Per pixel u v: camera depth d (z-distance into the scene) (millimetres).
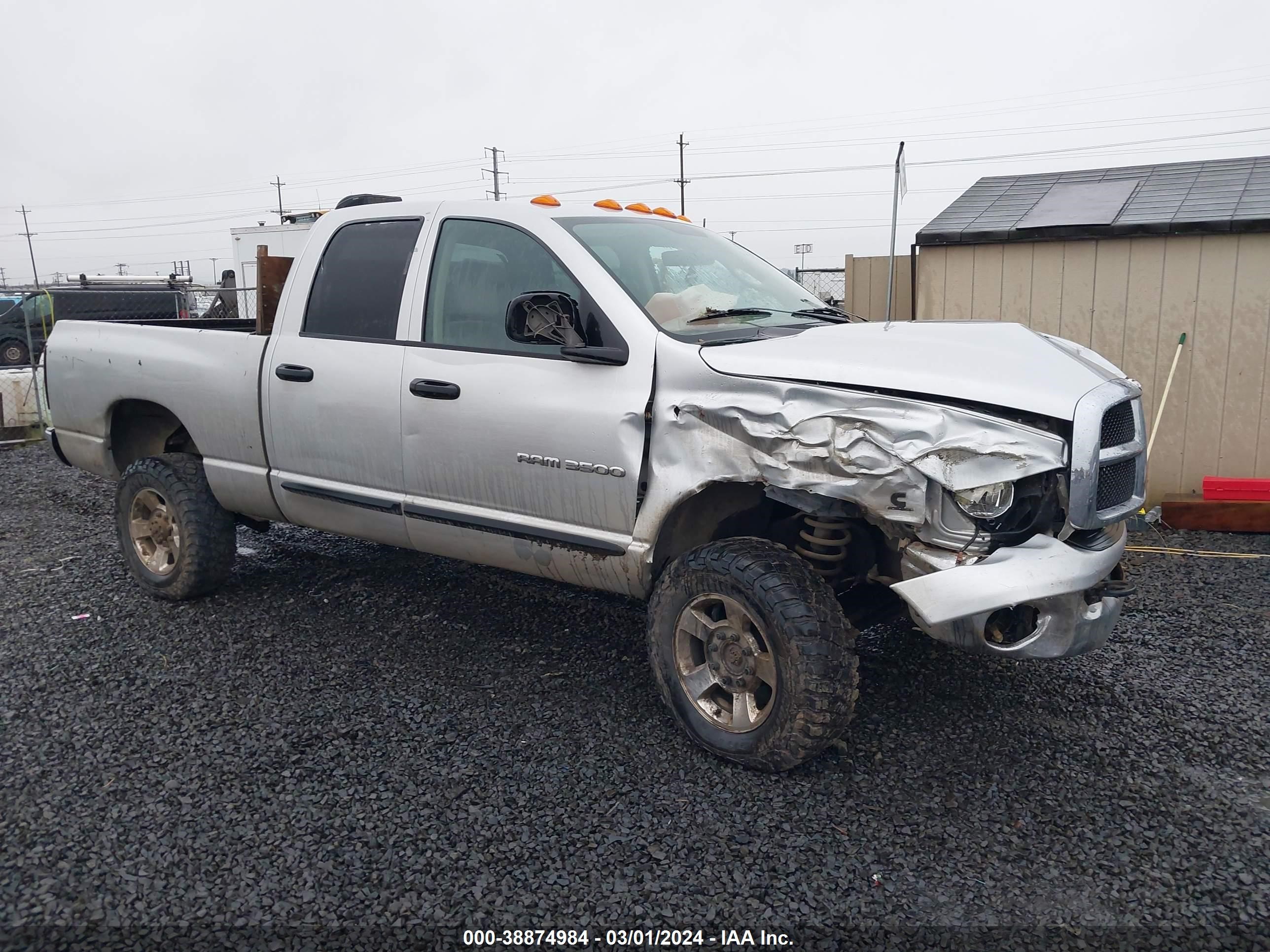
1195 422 7133
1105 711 3807
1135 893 2684
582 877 2750
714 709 3430
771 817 3037
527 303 3467
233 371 4605
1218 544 6305
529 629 4648
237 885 2709
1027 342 3303
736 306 3926
